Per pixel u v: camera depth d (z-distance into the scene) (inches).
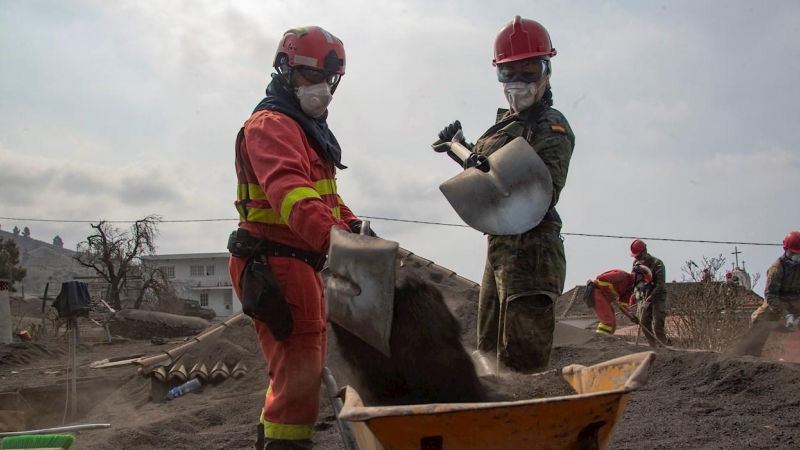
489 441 82.1
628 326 804.0
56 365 685.3
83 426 229.3
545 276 180.1
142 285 1925.4
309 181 115.3
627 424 203.6
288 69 133.0
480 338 200.1
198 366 358.0
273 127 122.8
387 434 80.4
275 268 126.9
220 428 268.5
